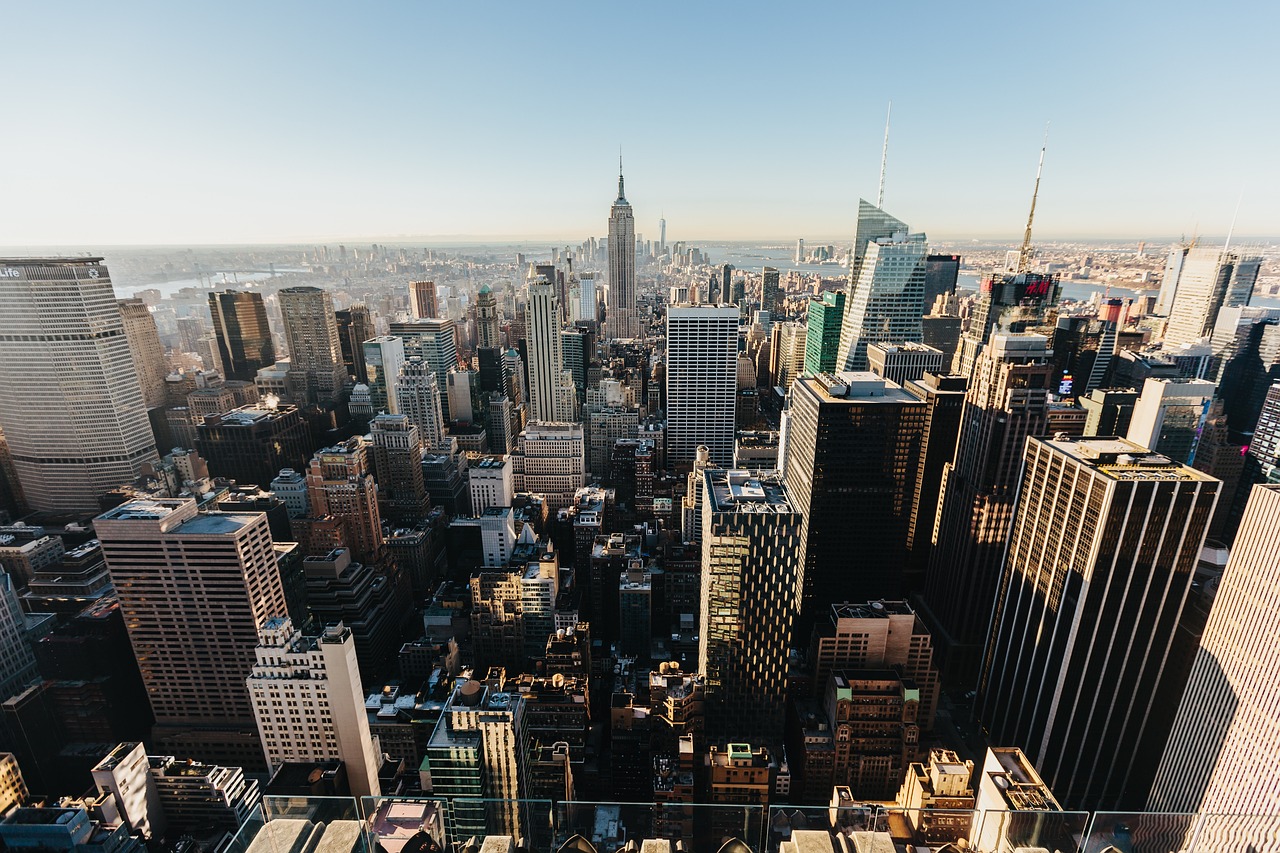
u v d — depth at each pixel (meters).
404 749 155.25
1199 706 109.19
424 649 189.50
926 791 106.75
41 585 195.50
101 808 107.00
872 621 160.50
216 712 160.88
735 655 139.62
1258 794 94.94
